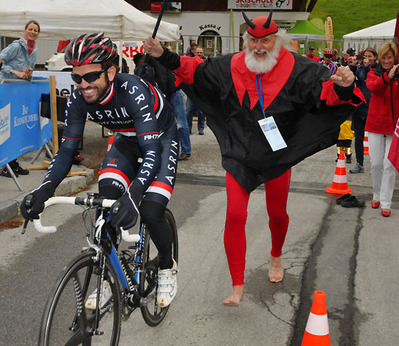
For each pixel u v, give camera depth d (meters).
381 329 3.18
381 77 5.23
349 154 8.42
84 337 2.38
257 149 3.14
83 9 8.27
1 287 3.62
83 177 6.46
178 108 8.16
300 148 3.17
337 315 3.34
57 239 4.61
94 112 2.62
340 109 3.06
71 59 2.32
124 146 2.86
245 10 22.36
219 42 19.70
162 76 3.25
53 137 6.66
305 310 3.41
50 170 2.61
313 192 6.57
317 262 4.25
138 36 8.59
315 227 5.18
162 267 2.97
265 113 3.09
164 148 2.86
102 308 2.48
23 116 6.03
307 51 17.30
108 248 2.47
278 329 3.16
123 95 2.56
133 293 2.75
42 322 2.10
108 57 2.37
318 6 30.81
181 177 7.22
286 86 3.04
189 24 22.69
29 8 8.13
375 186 5.81
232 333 3.10
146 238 3.00
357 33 17.30
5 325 3.12
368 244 4.70
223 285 3.78
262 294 3.64
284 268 4.11
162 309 3.21
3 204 5.09
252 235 4.89
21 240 4.56
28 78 6.68
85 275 2.36
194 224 5.20
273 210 3.44
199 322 3.23
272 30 2.92
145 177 2.43
